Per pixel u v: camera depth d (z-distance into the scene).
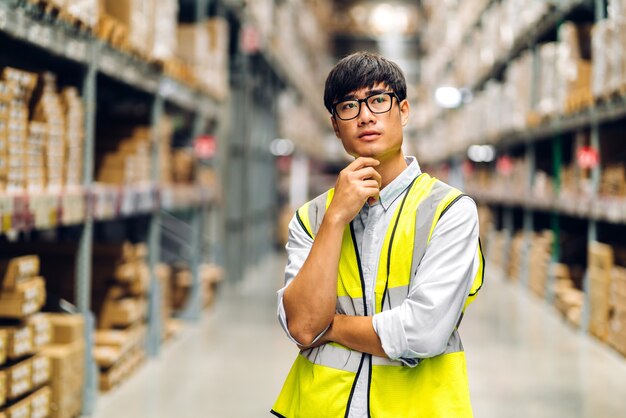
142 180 4.82
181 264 7.14
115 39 3.89
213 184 7.44
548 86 6.81
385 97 1.51
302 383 1.54
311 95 16.16
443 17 14.34
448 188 1.55
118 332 4.45
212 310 7.13
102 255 4.36
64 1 3.13
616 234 6.14
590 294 5.75
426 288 1.43
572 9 6.18
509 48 8.52
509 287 9.02
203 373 4.56
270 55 10.19
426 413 1.47
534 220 9.56
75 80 4.10
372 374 1.48
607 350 5.27
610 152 5.58
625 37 4.67
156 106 4.97
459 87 12.26
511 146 10.28
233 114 9.31
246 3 8.00
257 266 11.34
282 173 16.48
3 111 2.77
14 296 2.81
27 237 5.12
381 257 1.52
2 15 2.60
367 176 1.48
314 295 1.45
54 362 3.24
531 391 4.18
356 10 20.84
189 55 6.08
